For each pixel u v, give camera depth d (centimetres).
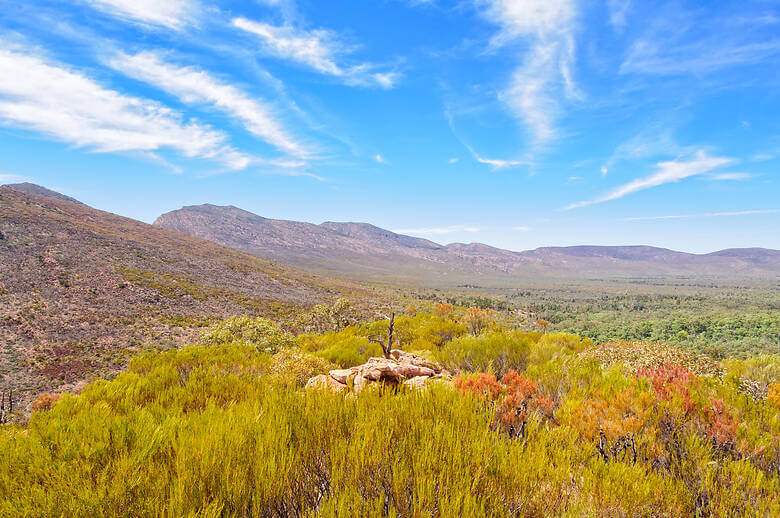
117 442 297
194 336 7212
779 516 250
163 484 224
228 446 252
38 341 5609
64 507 212
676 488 281
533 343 1075
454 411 357
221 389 566
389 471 244
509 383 511
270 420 301
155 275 11444
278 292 14800
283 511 219
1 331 5647
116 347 5953
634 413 413
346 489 213
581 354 925
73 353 5400
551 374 592
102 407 447
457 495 215
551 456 324
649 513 251
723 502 266
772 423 423
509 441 316
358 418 330
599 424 392
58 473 249
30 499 222
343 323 3828
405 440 280
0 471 261
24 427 414
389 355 998
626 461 331
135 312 7906
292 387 449
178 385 595
